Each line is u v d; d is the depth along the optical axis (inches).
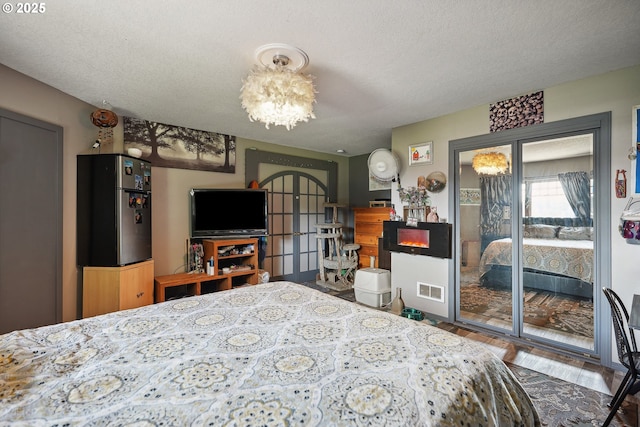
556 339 109.4
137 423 33.2
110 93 110.3
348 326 61.3
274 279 198.7
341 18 67.2
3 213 89.7
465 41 76.8
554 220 109.5
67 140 111.3
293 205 209.0
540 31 72.4
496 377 48.9
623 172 93.2
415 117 139.6
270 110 77.5
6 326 90.7
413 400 38.1
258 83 73.0
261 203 167.9
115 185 112.8
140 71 92.9
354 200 239.6
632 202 91.4
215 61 86.7
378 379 42.2
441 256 135.6
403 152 151.9
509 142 118.5
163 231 150.8
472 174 129.6
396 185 154.3
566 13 65.4
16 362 46.1
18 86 93.6
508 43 77.7
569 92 102.7
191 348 51.5
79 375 42.9
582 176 102.7
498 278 123.8
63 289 109.1
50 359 47.4
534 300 114.9
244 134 172.2
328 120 144.1
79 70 92.2
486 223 126.6
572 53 83.2
